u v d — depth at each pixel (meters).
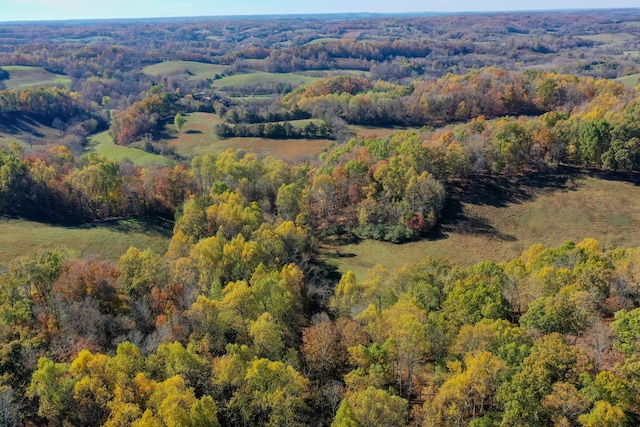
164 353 53.19
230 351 56.09
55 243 105.75
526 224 112.44
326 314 72.62
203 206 106.75
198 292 74.94
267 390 49.91
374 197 119.25
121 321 66.12
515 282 69.25
